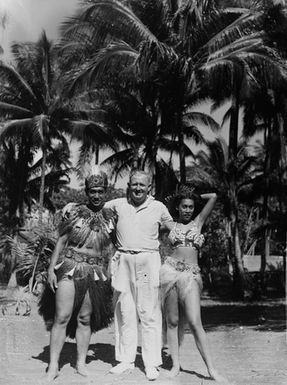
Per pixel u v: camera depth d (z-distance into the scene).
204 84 11.50
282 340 4.34
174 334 3.31
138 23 10.88
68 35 10.95
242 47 10.34
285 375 2.87
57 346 3.23
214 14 10.88
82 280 3.34
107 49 10.78
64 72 11.74
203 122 16.89
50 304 3.63
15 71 15.56
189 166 18.52
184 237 3.38
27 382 2.81
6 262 10.27
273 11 7.91
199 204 3.58
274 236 18.92
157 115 15.10
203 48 11.02
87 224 3.41
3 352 3.47
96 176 3.47
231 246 17.84
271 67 9.82
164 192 17.27
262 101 12.70
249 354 3.50
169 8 11.19
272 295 15.97
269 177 16.98
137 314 3.44
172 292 3.30
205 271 18.02
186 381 2.98
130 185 3.49
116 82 12.61
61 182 21.33
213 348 3.92
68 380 3.00
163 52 10.55
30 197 21.06
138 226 3.44
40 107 16.17
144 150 16.64
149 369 3.16
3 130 16.06
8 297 7.87
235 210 17.44
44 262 7.03
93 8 10.56
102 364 3.55
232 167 17.45
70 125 16.17
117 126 16.48
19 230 9.57
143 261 3.40
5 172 19.47
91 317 3.41
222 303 13.55
